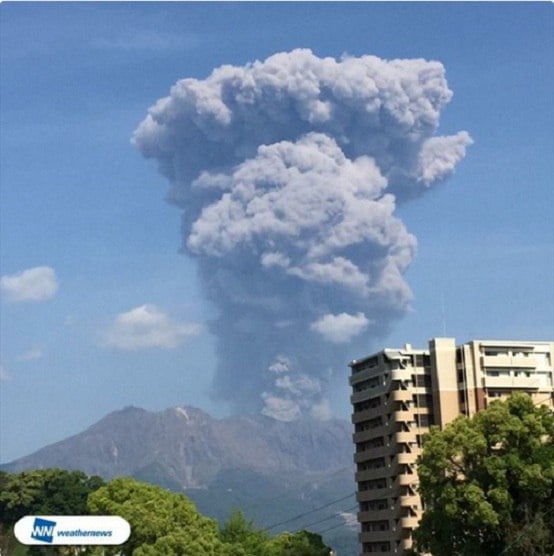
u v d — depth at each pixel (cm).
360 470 18362
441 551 11431
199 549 13275
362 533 17875
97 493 13700
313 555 15638
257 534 16800
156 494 13725
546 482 11231
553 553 11231
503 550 11044
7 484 18900
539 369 17900
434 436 11781
